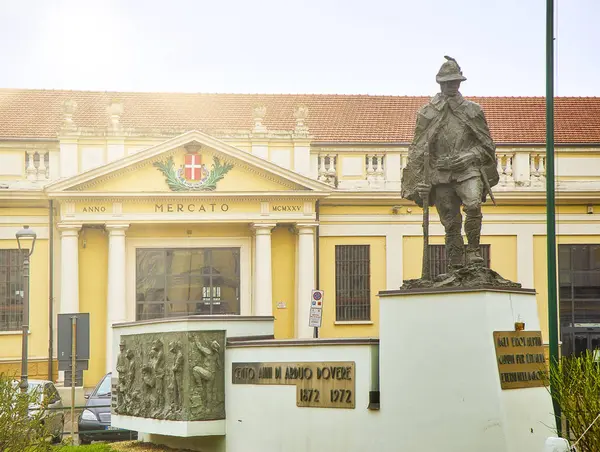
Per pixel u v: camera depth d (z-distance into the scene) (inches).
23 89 1946.4
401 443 596.1
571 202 1845.5
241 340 730.2
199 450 755.4
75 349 1018.1
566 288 1843.0
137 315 1792.6
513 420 571.5
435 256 1836.9
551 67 677.3
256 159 1749.5
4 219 1765.5
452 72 638.5
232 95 2003.0
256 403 690.8
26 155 1770.4
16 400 655.1
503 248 1850.4
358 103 2012.8
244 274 1812.3
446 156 636.7
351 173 1830.7
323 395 644.1
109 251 1745.8
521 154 1846.7
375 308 1833.2
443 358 581.6
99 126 1861.5
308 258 1787.6
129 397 804.0
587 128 1955.0
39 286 1765.5
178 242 1804.9
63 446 817.5
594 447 521.0
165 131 1763.0
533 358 605.0
